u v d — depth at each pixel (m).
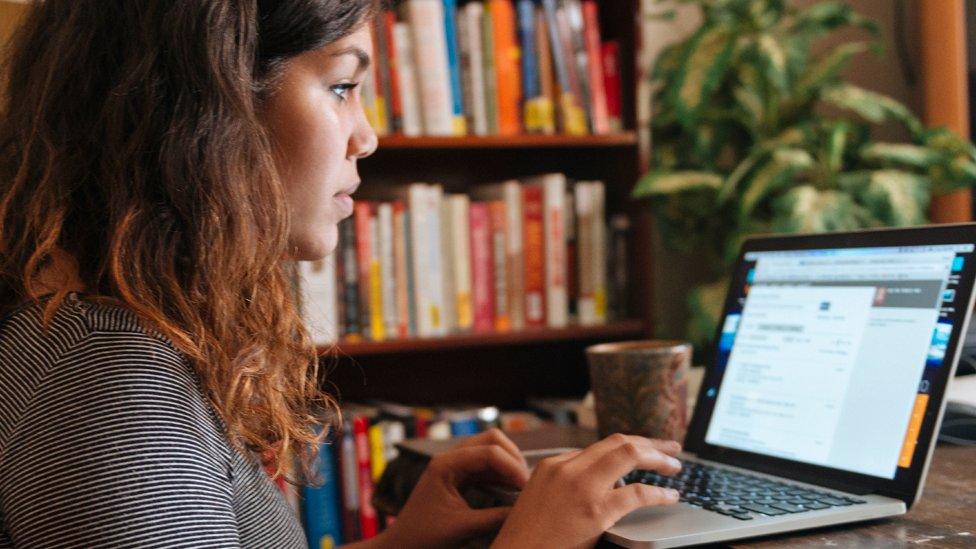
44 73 0.72
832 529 0.75
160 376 0.61
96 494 0.57
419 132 1.93
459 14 1.96
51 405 0.59
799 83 2.15
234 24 0.71
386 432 1.91
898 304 0.87
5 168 0.75
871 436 0.84
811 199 1.95
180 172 0.69
